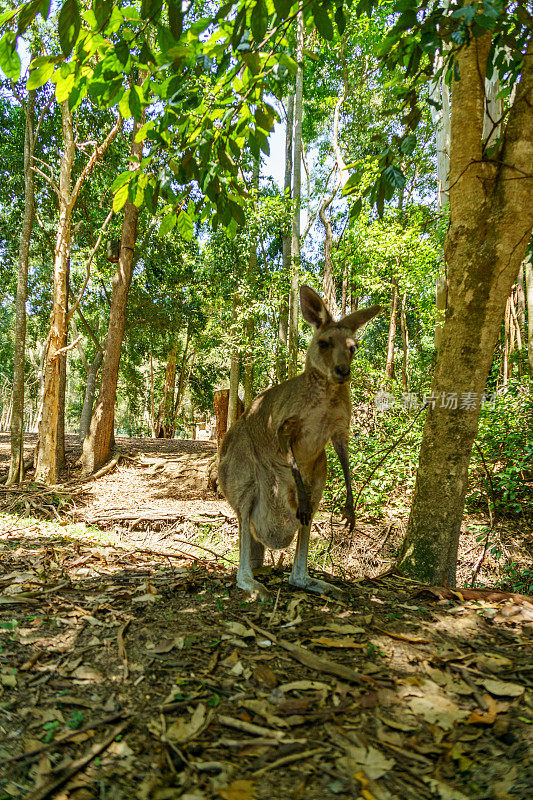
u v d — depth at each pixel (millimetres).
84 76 3305
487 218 3922
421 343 17375
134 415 32719
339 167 14172
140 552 4949
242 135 3807
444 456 4109
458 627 3094
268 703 2246
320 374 3582
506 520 7270
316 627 2984
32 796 1689
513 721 2146
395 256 11562
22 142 13156
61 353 10523
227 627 2939
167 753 1906
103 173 13922
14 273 17578
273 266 17422
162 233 4250
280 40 3277
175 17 2586
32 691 2289
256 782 1788
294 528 4039
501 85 4344
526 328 11812
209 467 10820
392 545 7098
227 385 30984
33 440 15148
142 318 17484
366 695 2326
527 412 8250
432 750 1995
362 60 13688
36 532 6383
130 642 2744
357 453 8461
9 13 2605
